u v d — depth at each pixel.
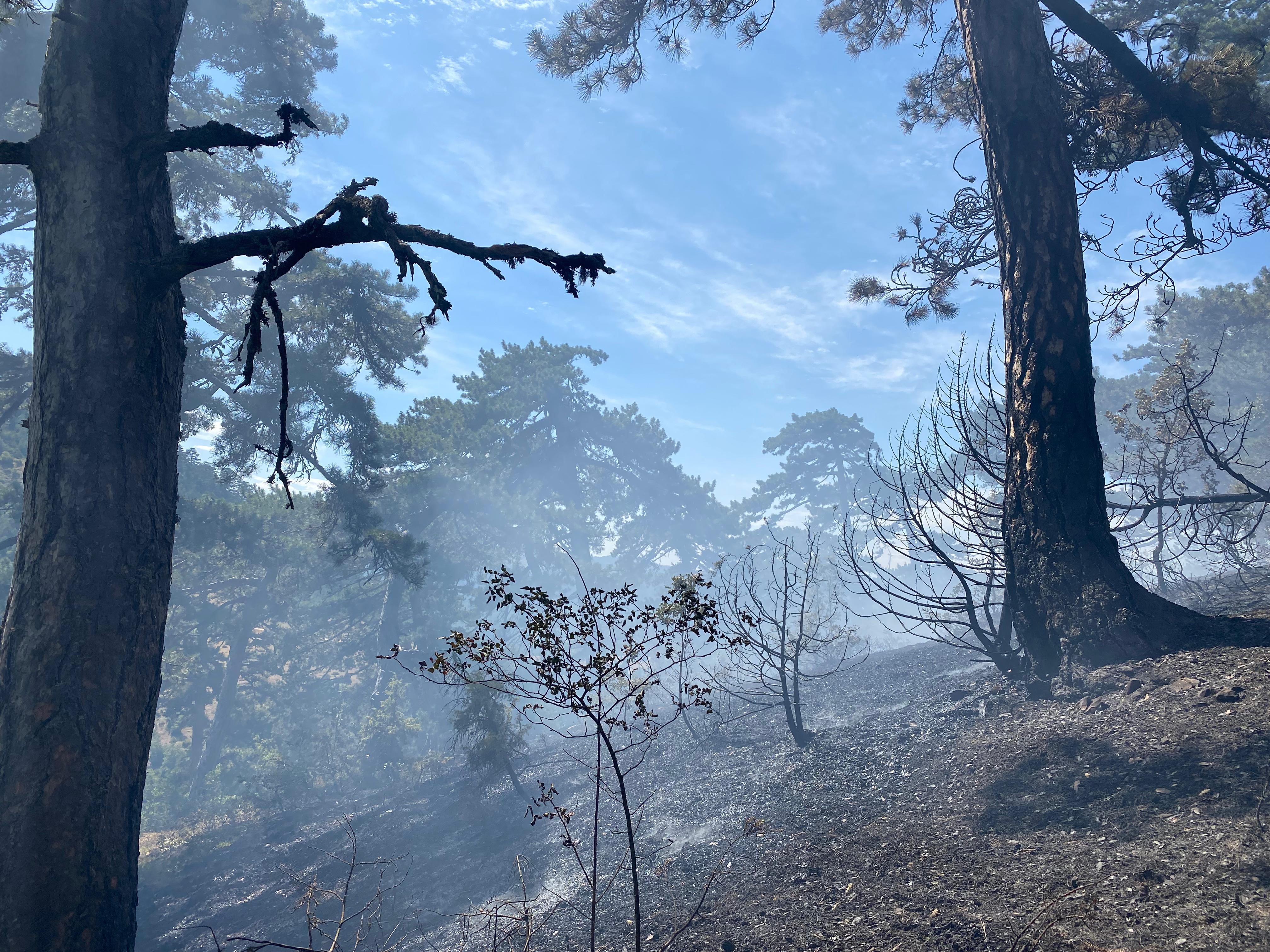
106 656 4.18
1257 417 23.86
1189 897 3.33
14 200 16.39
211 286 20.30
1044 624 7.50
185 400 21.50
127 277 4.59
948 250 14.54
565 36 14.24
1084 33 10.37
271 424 22.53
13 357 18.08
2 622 4.33
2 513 20.91
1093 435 7.78
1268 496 9.68
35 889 3.72
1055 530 7.60
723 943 4.43
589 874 6.95
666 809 7.91
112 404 4.45
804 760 7.79
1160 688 6.03
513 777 10.75
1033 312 8.17
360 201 4.09
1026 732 6.29
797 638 9.32
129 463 4.48
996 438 9.46
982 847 4.65
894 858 4.89
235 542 24.89
